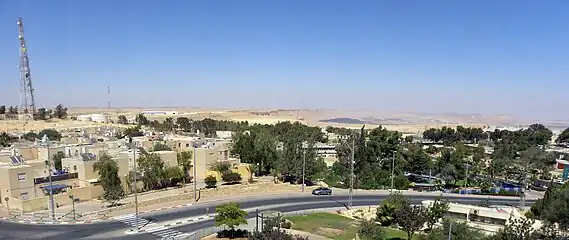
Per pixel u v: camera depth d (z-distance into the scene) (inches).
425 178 4451.3
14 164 2832.2
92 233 2150.6
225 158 3890.3
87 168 2910.9
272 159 4050.2
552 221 2094.0
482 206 2694.4
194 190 3075.8
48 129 6707.7
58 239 2046.0
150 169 3154.5
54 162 3223.4
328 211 2856.8
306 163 3821.4
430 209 2242.9
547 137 7588.6
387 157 4507.9
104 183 2874.0
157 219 2460.6
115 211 2591.0
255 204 2977.4
